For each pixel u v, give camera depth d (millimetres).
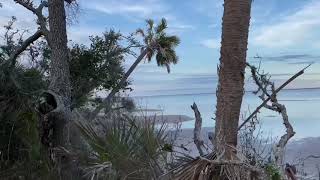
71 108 9070
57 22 9477
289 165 4547
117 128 5105
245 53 4715
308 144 11797
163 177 4508
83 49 15938
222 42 4746
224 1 4770
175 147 4809
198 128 4934
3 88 8023
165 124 5223
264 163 4359
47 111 7957
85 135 5273
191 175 4086
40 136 7703
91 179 5051
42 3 10758
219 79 4734
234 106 4621
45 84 9391
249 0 4719
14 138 7934
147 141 4934
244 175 3969
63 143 7555
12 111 7980
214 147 4316
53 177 6270
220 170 4012
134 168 4875
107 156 5000
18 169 7281
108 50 16672
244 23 4684
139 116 5262
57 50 9336
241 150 4375
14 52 10008
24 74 8820
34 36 10094
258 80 5125
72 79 15258
